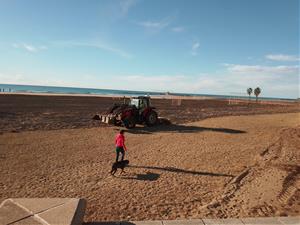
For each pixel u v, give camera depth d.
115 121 20.84
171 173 10.63
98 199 8.20
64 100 48.81
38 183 9.37
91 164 11.61
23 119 23.25
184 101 64.56
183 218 7.05
